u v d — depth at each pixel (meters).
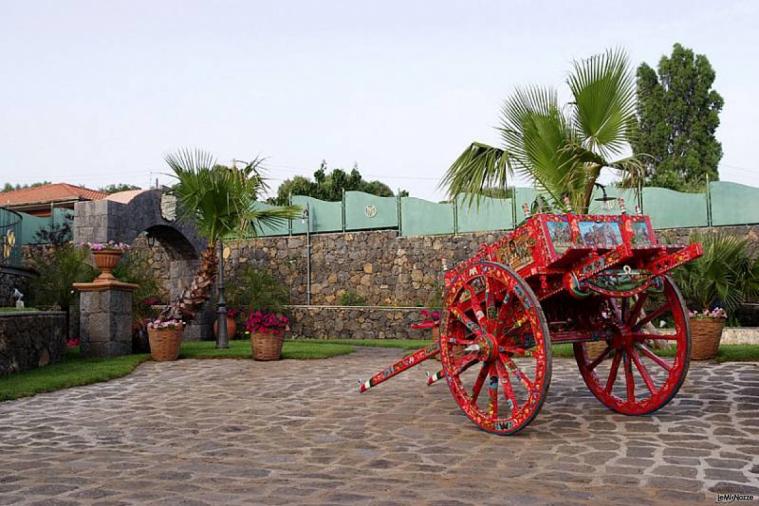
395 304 19.78
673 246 5.13
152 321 12.81
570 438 5.05
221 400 7.54
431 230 19.81
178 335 12.40
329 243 20.70
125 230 14.30
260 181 13.77
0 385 8.51
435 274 19.48
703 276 12.45
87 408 7.12
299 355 12.41
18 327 10.14
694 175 31.42
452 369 5.92
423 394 7.59
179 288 17.53
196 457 4.68
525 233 5.55
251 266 20.61
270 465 4.39
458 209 19.55
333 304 20.42
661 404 5.65
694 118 33.12
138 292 15.45
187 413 6.70
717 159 32.53
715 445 4.65
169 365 11.48
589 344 10.51
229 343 15.66
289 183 32.94
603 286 5.20
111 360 11.83
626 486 3.71
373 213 20.47
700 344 9.73
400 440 5.16
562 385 7.87
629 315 6.15
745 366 8.96
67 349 13.99
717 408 6.07
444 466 4.29
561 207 9.64
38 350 10.84
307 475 4.10
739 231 16.72
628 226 5.58
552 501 3.43
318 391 8.09
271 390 8.28
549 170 9.49
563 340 5.80
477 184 9.98
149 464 4.47
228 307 18.97
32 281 16.50
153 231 16.23
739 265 12.72
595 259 5.02
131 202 14.54
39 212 30.39
